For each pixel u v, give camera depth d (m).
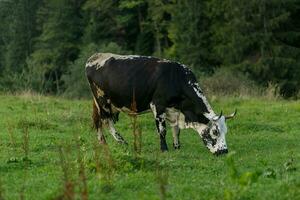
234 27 79.38
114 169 17.61
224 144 22.69
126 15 103.06
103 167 17.83
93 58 25.88
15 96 42.75
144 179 16.78
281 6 78.19
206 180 17.16
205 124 23.02
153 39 102.44
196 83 23.50
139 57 24.61
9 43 121.50
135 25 105.94
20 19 116.62
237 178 14.07
